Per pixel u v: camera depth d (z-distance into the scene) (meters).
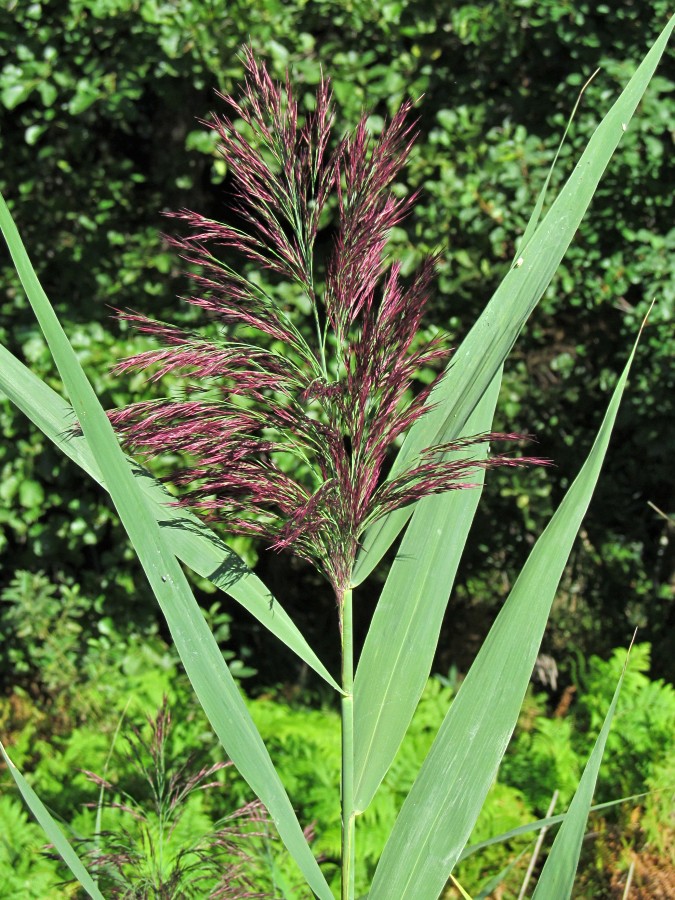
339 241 1.24
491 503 4.64
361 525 1.31
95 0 3.83
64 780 3.43
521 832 1.44
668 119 3.97
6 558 4.93
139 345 4.29
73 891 2.14
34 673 4.84
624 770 3.40
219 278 1.31
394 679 1.45
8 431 4.41
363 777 1.41
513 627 1.39
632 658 3.82
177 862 1.87
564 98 4.11
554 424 4.62
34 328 4.37
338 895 2.81
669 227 4.21
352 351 1.25
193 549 1.39
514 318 1.47
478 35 3.92
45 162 4.50
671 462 4.57
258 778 1.28
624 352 4.45
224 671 1.29
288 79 1.28
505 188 4.11
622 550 4.84
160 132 4.54
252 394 1.25
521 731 4.21
